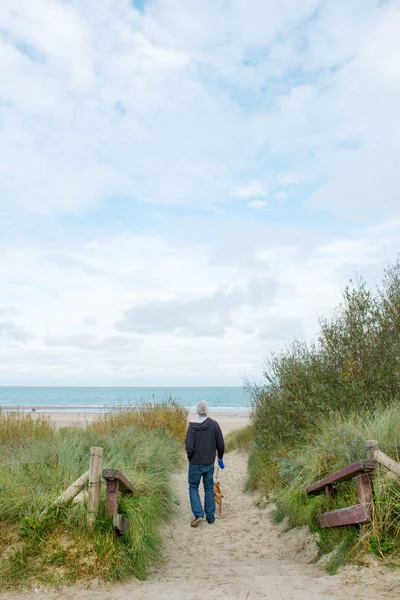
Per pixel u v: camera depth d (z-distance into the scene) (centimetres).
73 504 480
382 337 806
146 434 1161
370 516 449
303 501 610
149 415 1478
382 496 451
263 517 727
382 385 743
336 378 802
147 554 505
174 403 1639
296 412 855
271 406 955
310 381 844
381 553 423
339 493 554
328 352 855
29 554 436
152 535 546
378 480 454
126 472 654
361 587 384
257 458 938
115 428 1210
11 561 425
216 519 743
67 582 409
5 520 485
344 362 798
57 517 470
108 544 445
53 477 573
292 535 599
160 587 413
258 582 416
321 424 740
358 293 827
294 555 546
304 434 797
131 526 486
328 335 855
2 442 940
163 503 712
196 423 738
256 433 1055
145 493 642
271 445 892
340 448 593
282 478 755
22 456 675
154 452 902
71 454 687
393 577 391
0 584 401
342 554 454
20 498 504
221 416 3800
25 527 457
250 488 916
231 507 818
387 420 605
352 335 802
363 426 640
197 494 728
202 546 616
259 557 562
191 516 765
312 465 620
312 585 398
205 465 729
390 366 752
